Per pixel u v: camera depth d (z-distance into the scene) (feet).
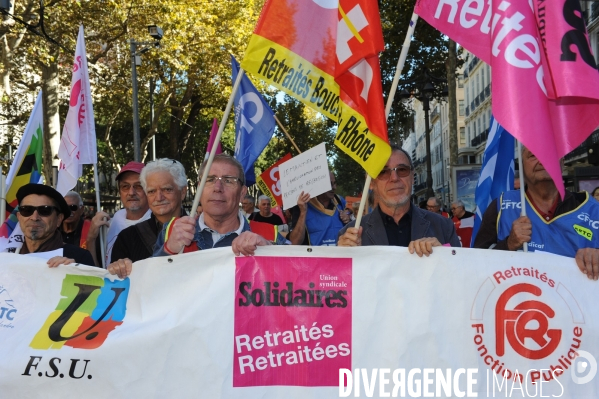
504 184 16.43
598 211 12.10
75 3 60.64
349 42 10.90
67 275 10.25
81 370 9.55
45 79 64.54
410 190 12.34
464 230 35.42
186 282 9.95
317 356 9.70
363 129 10.88
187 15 67.21
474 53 10.84
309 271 9.87
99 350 9.60
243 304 9.78
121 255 13.91
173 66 76.95
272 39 11.19
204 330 9.70
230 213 11.58
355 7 10.87
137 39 68.28
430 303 9.77
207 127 127.95
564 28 10.34
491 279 9.82
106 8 62.85
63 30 63.00
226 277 9.87
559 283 9.84
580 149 85.51
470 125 169.37
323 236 19.72
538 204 12.32
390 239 12.69
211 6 71.56
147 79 87.51
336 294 9.82
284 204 17.75
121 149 131.85
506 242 11.53
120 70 81.00
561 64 10.27
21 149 15.44
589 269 9.78
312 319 9.77
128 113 100.48
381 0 73.26
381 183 12.28
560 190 9.58
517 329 9.73
